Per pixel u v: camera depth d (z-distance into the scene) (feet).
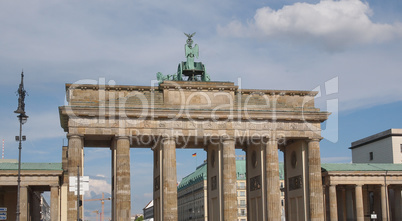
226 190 365.40
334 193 426.10
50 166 358.02
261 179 382.22
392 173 435.53
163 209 356.59
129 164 354.13
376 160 552.82
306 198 382.01
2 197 366.02
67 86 363.76
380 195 452.35
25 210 337.31
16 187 367.45
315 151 380.58
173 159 359.87
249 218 409.08
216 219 388.16
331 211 423.23
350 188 455.22
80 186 255.91
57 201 342.03
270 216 368.68
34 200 435.53
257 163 393.50
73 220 336.70
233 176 367.45
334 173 427.74
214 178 392.27
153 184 403.54
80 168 346.54
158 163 377.91
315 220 371.97
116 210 349.41
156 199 387.14
